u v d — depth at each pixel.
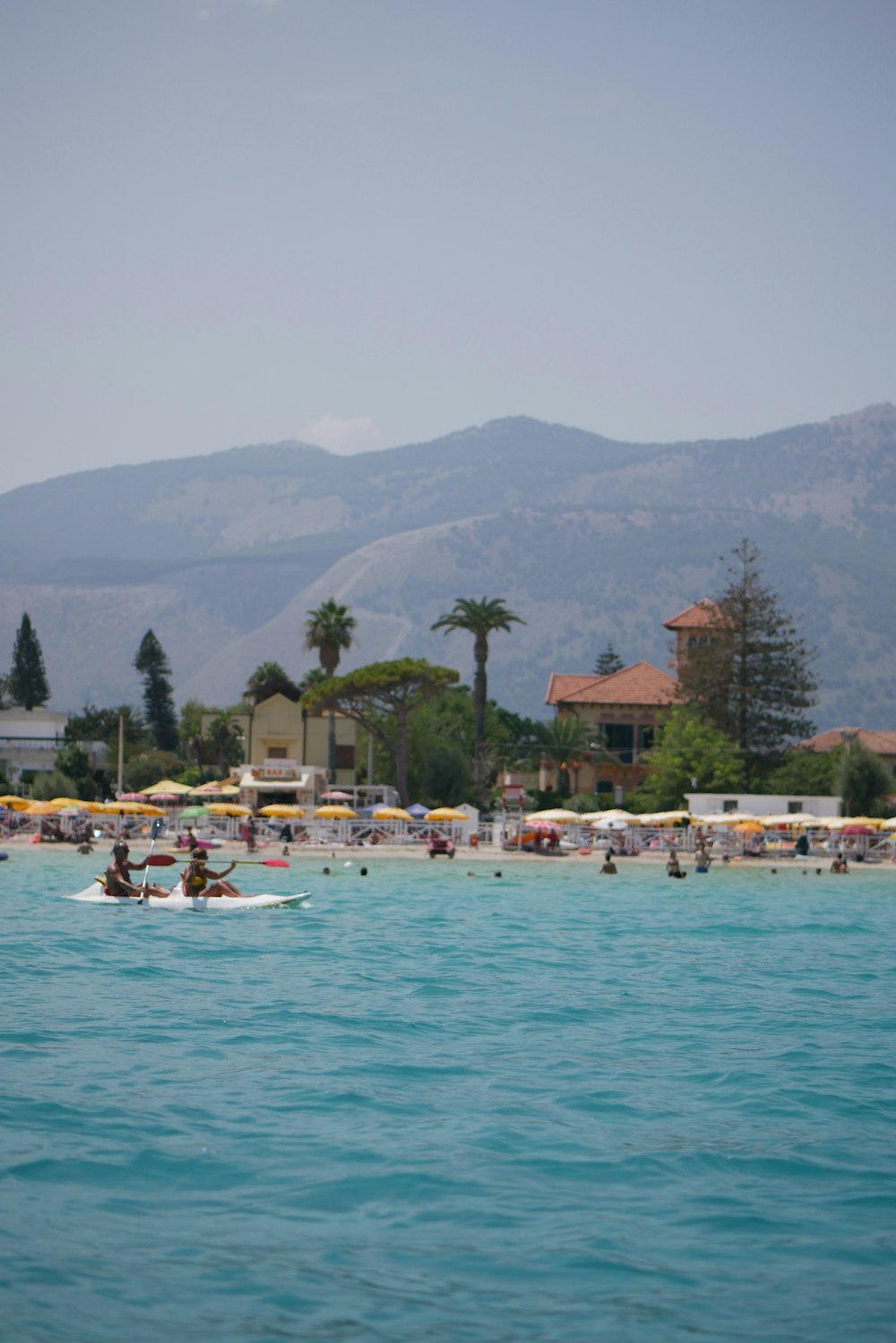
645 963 48.47
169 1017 34.31
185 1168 21.25
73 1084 26.36
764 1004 38.69
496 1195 20.30
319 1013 35.34
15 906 65.69
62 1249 17.69
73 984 39.84
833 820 131.62
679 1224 19.19
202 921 60.00
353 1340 15.22
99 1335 15.17
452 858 123.12
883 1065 29.84
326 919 62.38
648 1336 15.48
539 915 68.75
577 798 178.75
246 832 124.88
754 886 97.12
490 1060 29.86
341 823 134.12
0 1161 21.20
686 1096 26.72
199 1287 16.61
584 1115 25.09
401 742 180.88
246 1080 27.23
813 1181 21.22
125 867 69.06
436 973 44.34
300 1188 20.47
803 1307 16.31
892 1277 17.31
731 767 169.25
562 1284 16.95
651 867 118.81
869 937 59.69
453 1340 15.27
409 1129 23.86
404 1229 18.81
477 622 198.88
